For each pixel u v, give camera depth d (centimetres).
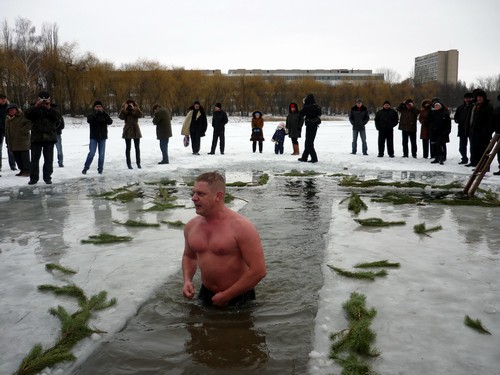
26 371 267
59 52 5706
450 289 388
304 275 424
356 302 346
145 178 1092
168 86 6594
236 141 2297
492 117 1143
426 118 1408
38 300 377
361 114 1555
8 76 5231
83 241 543
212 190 338
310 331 316
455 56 15838
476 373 264
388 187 938
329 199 809
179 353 289
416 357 281
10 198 843
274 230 588
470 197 821
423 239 546
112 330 320
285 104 8550
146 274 432
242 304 360
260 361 279
